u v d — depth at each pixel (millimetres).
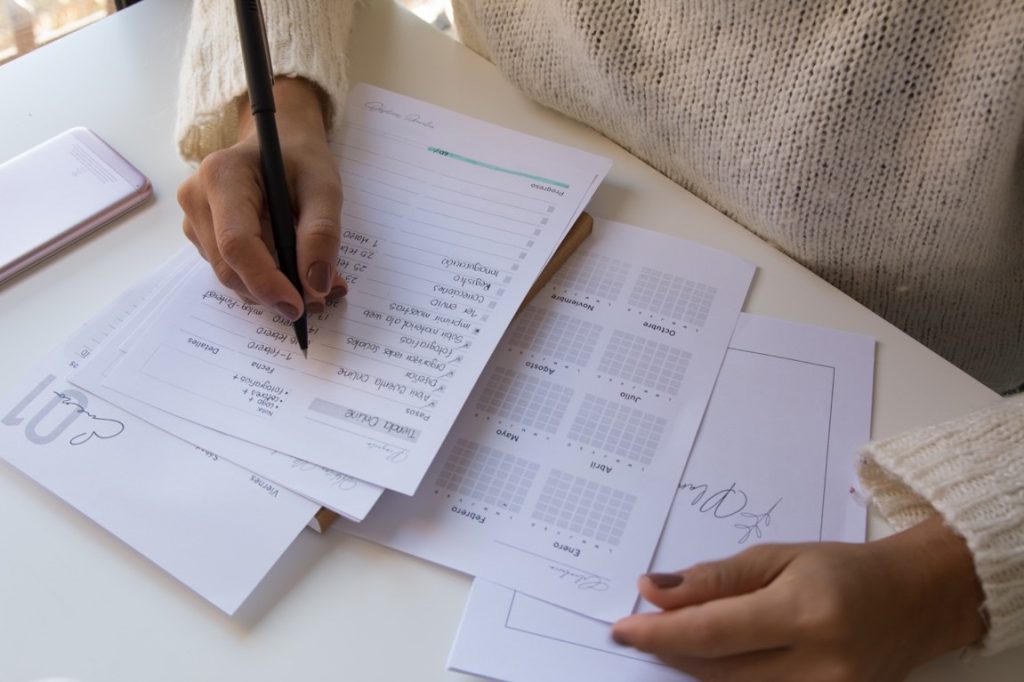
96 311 553
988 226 571
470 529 456
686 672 406
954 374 523
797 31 533
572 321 547
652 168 651
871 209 573
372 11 752
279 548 442
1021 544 414
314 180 555
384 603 434
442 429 480
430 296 542
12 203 597
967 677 419
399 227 580
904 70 515
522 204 595
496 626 422
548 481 473
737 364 525
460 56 720
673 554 448
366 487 458
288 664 414
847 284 626
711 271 575
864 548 420
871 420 502
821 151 555
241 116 632
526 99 695
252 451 475
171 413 493
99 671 411
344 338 522
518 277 553
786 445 490
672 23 577
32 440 483
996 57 486
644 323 545
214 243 533
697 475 477
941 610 411
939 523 433
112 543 454
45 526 459
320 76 625
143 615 429
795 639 387
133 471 471
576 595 432
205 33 646
